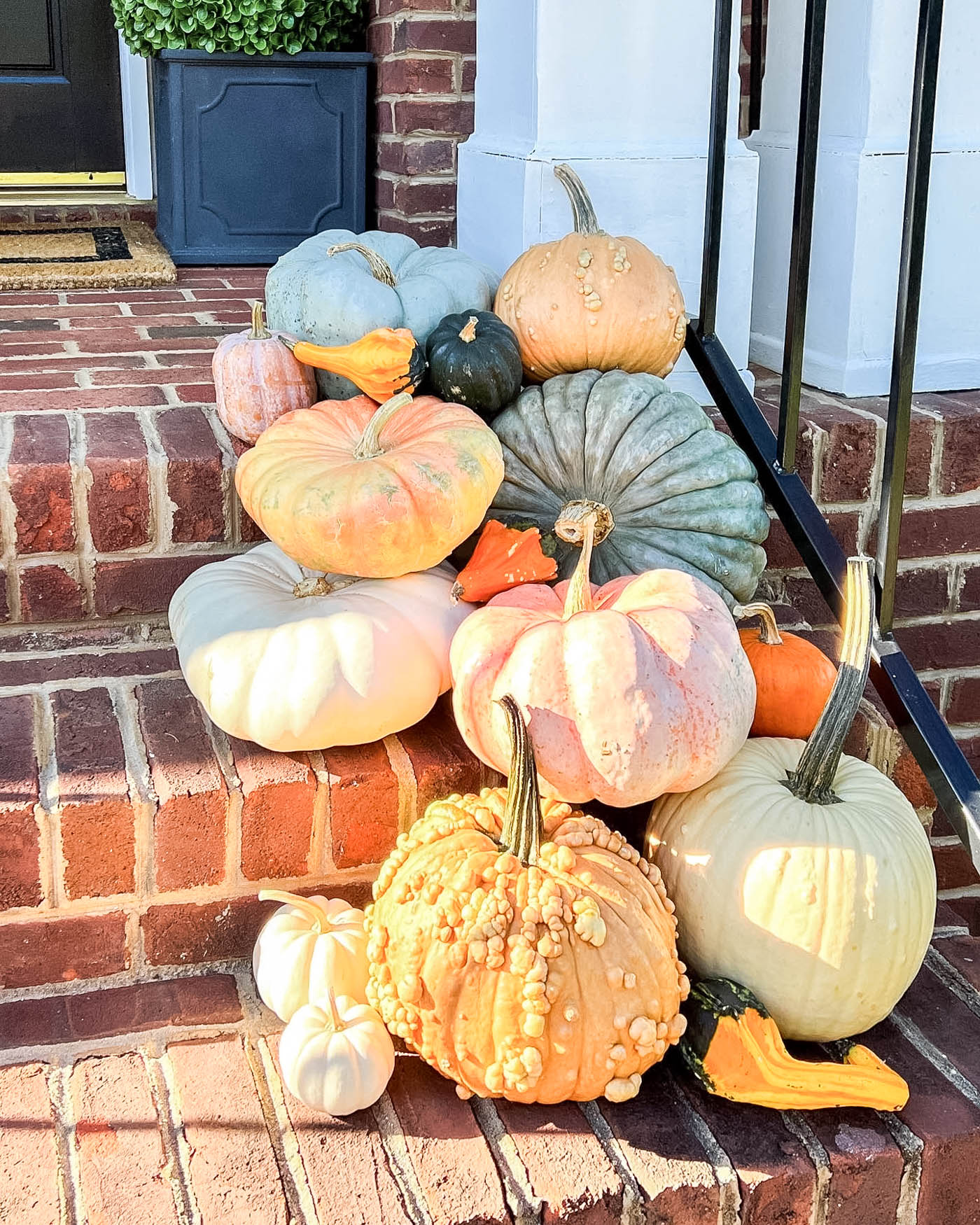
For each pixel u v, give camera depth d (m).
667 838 1.44
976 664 2.22
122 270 3.06
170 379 2.19
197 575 1.67
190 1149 1.25
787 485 1.80
